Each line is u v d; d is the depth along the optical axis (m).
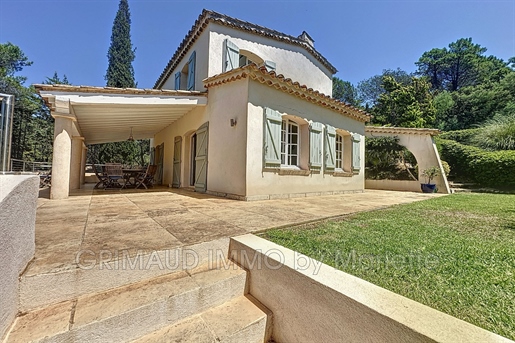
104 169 7.93
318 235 2.66
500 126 13.13
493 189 10.80
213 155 6.51
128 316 1.46
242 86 5.75
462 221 3.54
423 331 0.99
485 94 22.94
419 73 37.84
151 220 3.14
